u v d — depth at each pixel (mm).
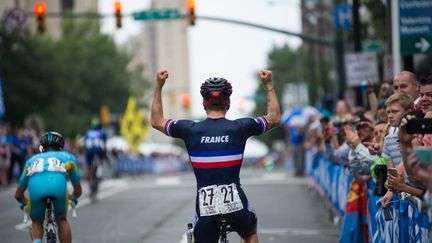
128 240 24094
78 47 143250
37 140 50594
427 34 26812
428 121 11000
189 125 13070
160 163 95750
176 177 65875
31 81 98812
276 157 129125
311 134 36906
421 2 26797
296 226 26812
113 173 69188
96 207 35406
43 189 17000
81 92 134625
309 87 117750
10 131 52062
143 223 28656
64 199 17234
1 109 61719
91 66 144750
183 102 106500
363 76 35594
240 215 12742
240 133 12938
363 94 36938
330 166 27938
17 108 97562
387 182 13867
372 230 17641
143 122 90938
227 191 12750
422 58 38375
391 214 15797
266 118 13188
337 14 44625
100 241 23922
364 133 19469
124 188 49500
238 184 12906
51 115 103062
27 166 17422
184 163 113188
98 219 30281
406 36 26875
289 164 69312
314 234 24641
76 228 27375
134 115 90438
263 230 25859
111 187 51125
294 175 56938
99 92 145000
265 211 32062
